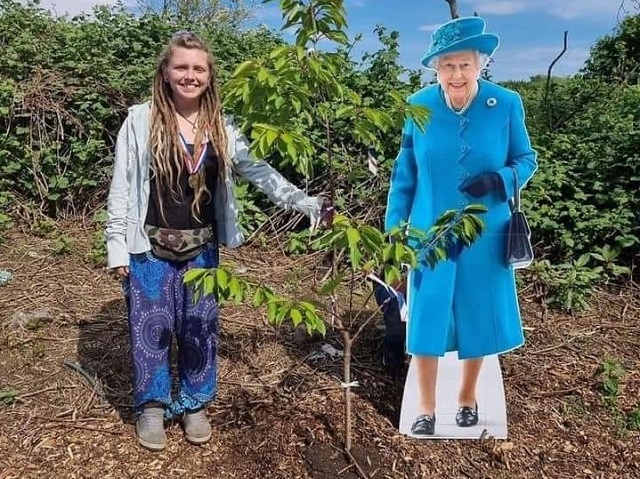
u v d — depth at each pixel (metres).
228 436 3.33
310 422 3.42
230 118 3.01
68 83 6.98
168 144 2.83
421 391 3.36
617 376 3.91
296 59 2.47
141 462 3.13
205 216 3.02
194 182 2.89
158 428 3.20
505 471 3.16
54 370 3.90
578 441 3.39
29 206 6.57
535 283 5.12
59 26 8.12
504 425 3.34
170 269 3.05
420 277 3.32
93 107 6.79
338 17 2.51
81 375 3.84
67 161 6.72
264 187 3.01
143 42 8.01
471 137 3.29
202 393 3.22
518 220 3.33
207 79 2.82
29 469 3.07
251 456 3.18
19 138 6.77
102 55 7.44
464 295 3.33
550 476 3.14
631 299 5.12
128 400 3.62
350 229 2.41
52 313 4.58
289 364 4.01
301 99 2.53
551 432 3.45
